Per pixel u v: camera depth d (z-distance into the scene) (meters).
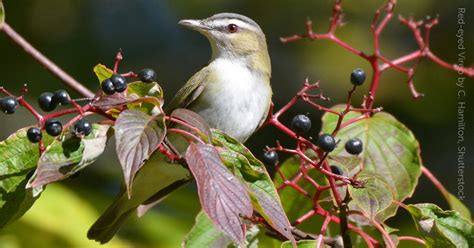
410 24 10.56
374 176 7.53
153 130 6.57
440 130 15.49
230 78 10.09
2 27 10.47
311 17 15.96
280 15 16.09
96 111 7.27
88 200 11.76
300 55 16.06
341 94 15.70
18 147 7.55
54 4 15.81
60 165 7.03
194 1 16.44
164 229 11.64
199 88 9.92
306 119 7.76
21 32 15.51
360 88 15.45
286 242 7.57
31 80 14.85
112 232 9.37
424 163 15.54
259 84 10.37
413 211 7.80
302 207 9.78
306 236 8.30
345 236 7.82
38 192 7.53
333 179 7.64
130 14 16.52
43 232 10.88
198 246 8.62
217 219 6.33
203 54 16.81
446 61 15.45
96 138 7.29
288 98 16.16
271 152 8.70
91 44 15.92
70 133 7.20
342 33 15.66
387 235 7.64
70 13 15.92
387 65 10.13
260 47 10.61
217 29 10.64
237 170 7.15
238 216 6.38
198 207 12.14
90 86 15.41
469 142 15.43
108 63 15.94
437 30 15.56
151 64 16.50
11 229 10.82
